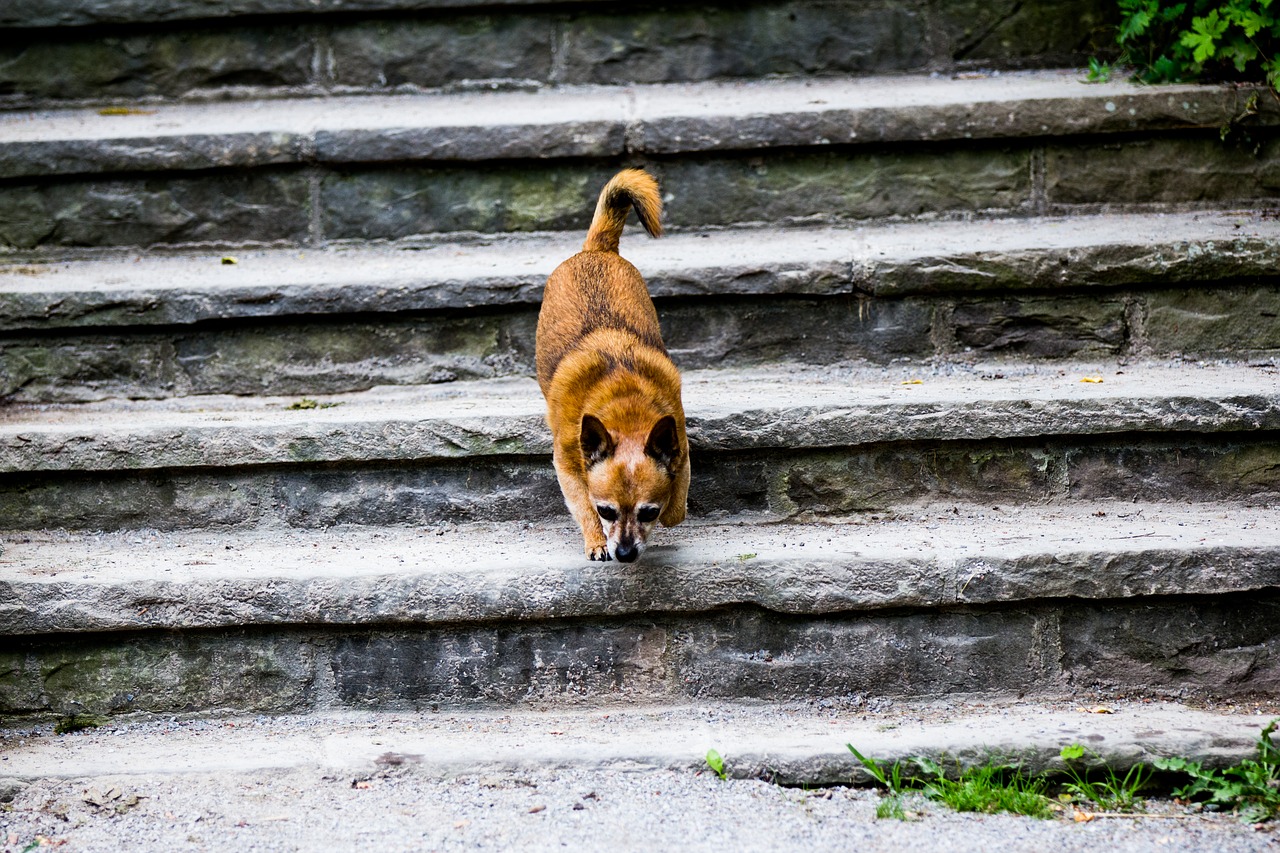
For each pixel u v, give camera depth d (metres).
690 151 9.23
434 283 8.15
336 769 5.91
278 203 9.35
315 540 7.18
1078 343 8.25
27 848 5.33
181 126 9.51
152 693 6.59
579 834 5.31
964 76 10.38
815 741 5.98
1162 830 5.36
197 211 9.34
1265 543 6.40
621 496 6.34
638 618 6.52
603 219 7.84
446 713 6.57
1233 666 6.46
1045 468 7.23
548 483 7.32
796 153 9.28
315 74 10.47
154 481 7.34
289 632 6.55
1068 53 10.38
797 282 8.14
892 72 10.44
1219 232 8.40
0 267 9.10
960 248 8.25
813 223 9.34
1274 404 7.05
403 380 8.28
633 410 6.57
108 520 7.37
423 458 7.25
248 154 9.21
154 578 6.50
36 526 7.38
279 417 7.58
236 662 6.57
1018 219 9.26
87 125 9.66
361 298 8.14
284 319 8.21
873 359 8.27
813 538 6.89
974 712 6.36
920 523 7.11
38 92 10.34
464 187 9.34
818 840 5.25
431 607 6.44
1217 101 9.02
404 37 10.42
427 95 10.46
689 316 8.27
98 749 6.26
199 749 6.21
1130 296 8.19
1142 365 8.12
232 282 8.25
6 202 9.24
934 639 6.50
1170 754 5.76
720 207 9.36
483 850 5.20
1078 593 6.39
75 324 8.13
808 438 7.14
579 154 9.22
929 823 5.43
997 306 8.22
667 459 6.48
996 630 6.50
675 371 6.95
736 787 5.77
